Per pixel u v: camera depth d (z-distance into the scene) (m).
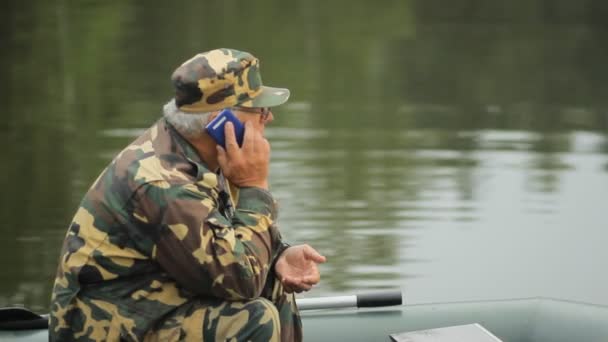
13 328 8.34
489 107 27.92
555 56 35.50
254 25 39.69
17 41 35.25
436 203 17.97
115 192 6.52
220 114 6.61
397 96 28.94
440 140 23.55
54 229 16.34
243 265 6.53
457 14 43.56
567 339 8.87
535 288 14.13
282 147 22.17
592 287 14.21
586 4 45.28
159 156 6.59
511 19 42.50
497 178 19.97
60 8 40.72
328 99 28.16
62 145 22.45
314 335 8.76
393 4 45.38
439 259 15.05
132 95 27.83
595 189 19.14
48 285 13.94
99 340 6.62
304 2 45.16
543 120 26.39
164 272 6.62
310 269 7.21
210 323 6.62
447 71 32.81
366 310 9.09
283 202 17.73
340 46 36.44
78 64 31.83
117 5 41.81
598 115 27.05
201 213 6.45
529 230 16.62
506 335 9.01
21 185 18.95
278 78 31.17
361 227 16.39
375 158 21.36
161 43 35.47
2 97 27.73
